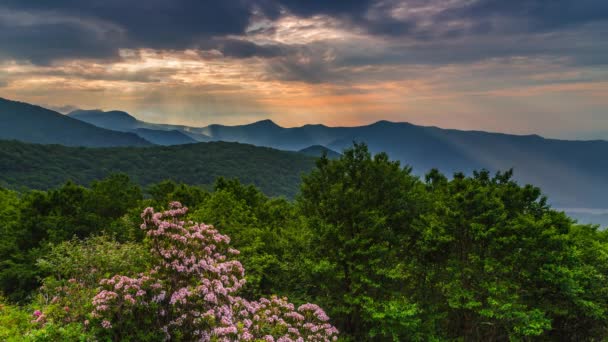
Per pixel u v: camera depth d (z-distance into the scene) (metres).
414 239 18.98
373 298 17.11
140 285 9.96
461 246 17.91
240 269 11.18
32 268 25.30
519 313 15.09
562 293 16.83
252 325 11.36
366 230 17.19
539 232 16.53
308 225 18.58
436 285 18.14
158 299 9.84
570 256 16.45
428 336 16.05
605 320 17.80
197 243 10.48
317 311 13.63
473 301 15.74
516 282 16.94
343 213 17.69
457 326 19.06
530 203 18.56
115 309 9.48
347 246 17.08
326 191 18.98
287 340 11.65
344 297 16.84
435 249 17.50
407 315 15.34
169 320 10.02
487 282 16.28
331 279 17.92
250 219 24.84
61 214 31.17
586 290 17.19
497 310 15.62
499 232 16.36
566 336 19.39
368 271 17.11
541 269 16.02
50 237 27.59
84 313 9.80
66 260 12.44
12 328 9.82
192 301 9.77
